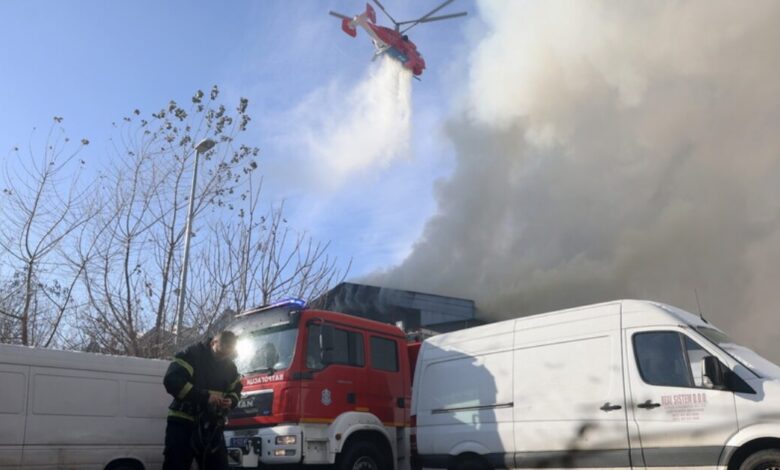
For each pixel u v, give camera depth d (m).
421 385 8.88
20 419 8.61
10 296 14.16
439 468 8.30
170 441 5.20
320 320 8.78
